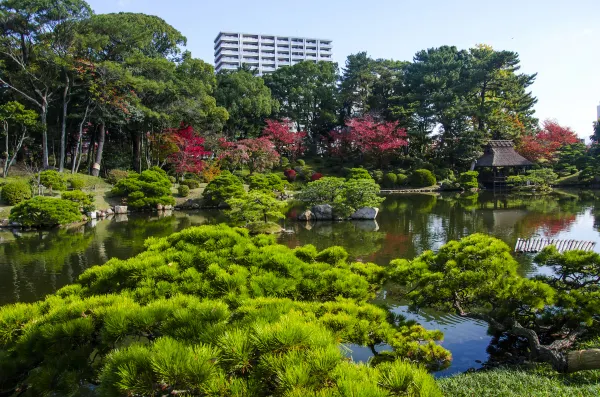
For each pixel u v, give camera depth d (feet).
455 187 119.44
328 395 6.59
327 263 19.99
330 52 337.11
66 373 9.75
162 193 83.15
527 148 133.28
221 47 312.50
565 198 93.09
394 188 122.52
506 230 54.65
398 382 7.70
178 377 7.09
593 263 19.79
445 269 19.44
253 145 118.52
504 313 19.25
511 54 120.88
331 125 168.25
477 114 128.16
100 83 87.40
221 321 9.78
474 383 15.19
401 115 145.59
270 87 166.71
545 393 13.80
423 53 155.63
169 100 99.91
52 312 11.49
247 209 56.90
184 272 15.25
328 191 69.36
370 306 15.44
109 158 109.60
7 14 77.25
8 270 36.40
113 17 88.43
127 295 13.70
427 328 22.95
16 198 66.64
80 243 48.42
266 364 7.43
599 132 142.00
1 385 10.33
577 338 19.51
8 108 75.51
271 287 15.25
